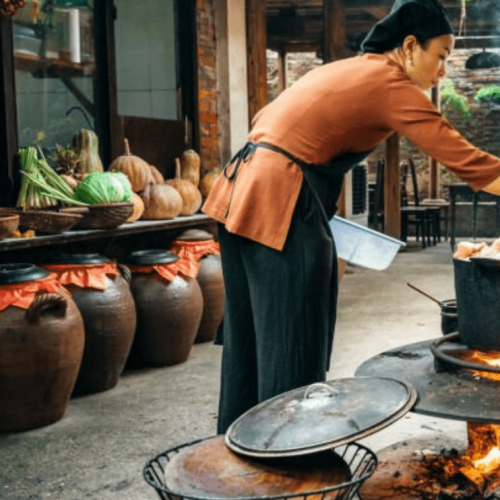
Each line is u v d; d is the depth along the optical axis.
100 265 4.41
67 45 5.25
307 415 2.07
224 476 1.99
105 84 5.57
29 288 3.79
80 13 5.38
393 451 3.08
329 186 2.70
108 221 4.64
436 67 2.60
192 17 6.54
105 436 3.73
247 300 2.88
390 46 2.60
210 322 5.68
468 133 15.05
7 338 3.69
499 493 2.56
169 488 1.95
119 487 3.11
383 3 9.60
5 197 4.62
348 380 2.28
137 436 3.72
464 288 2.48
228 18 6.93
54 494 3.06
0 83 4.60
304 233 2.62
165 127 6.23
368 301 7.37
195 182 6.30
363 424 1.95
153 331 4.93
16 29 4.84
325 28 9.34
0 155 4.64
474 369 2.29
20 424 3.82
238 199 2.69
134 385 4.62
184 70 6.59
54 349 3.79
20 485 3.16
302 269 2.62
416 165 15.12
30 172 4.43
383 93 2.51
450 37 2.56
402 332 5.95
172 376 4.81
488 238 13.66
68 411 4.14
